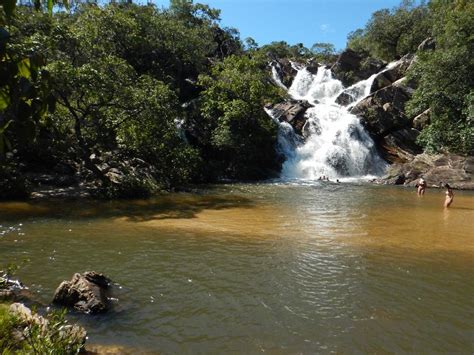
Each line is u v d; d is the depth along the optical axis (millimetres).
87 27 32000
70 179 25453
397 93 45562
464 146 36844
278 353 7996
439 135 38000
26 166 25531
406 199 26688
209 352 7953
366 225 18781
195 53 47312
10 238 14953
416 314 9758
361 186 32812
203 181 33844
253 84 36969
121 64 24609
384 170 41062
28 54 3156
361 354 8047
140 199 24391
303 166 39281
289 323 9188
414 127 43656
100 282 10547
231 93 38250
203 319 9266
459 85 38500
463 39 39406
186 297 10391
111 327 8695
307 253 14203
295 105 45156
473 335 8859
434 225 18969
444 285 11531
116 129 26375
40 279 11086
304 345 8312
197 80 46906
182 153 30016
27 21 24125
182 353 7875
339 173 39469
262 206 23406
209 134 37719
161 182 28359
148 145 26688
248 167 36656
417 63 41156
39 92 3225
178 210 21531
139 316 9273
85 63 24391
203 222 18734
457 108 38188
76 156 25766
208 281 11469
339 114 44094
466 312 9898
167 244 14938
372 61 57406
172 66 47125
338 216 20781
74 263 12523
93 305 9281
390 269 12742
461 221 19969
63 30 23922
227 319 9297
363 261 13453
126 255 13516
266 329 8906
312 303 10227
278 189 30422
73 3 37375
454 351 8234
